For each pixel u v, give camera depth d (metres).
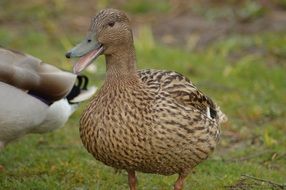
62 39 17.98
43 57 16.75
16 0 21.06
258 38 18.36
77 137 12.35
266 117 13.70
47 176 10.52
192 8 20.62
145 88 8.31
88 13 20.36
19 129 10.01
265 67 16.62
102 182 10.40
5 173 10.61
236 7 20.64
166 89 8.55
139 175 10.62
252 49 17.88
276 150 11.92
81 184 10.31
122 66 8.30
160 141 8.16
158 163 8.37
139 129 8.10
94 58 8.26
